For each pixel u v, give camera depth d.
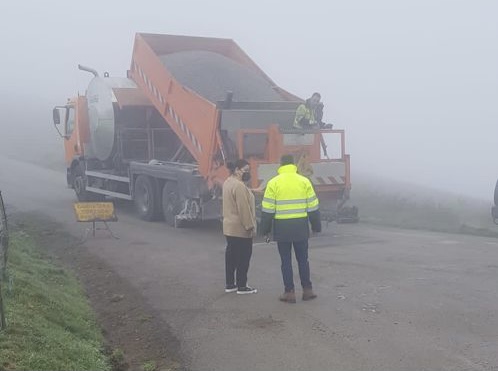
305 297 7.35
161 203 13.91
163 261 9.66
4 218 6.55
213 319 6.67
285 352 5.61
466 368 5.18
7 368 4.29
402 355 5.49
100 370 4.94
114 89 14.96
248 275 8.71
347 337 5.98
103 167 16.59
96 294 7.95
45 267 8.26
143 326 6.53
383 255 10.05
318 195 12.45
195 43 15.59
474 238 12.05
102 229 12.80
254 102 12.13
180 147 14.04
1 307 4.91
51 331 5.35
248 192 7.64
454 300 7.22
